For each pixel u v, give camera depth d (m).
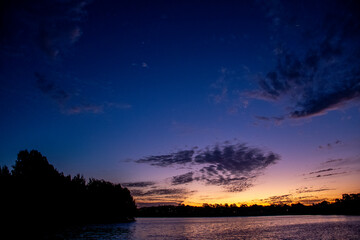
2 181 63.53
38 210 69.75
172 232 70.00
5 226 58.25
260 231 68.12
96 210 114.50
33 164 73.81
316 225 82.25
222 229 81.12
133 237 54.00
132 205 145.00
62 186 84.00
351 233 52.16
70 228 73.00
